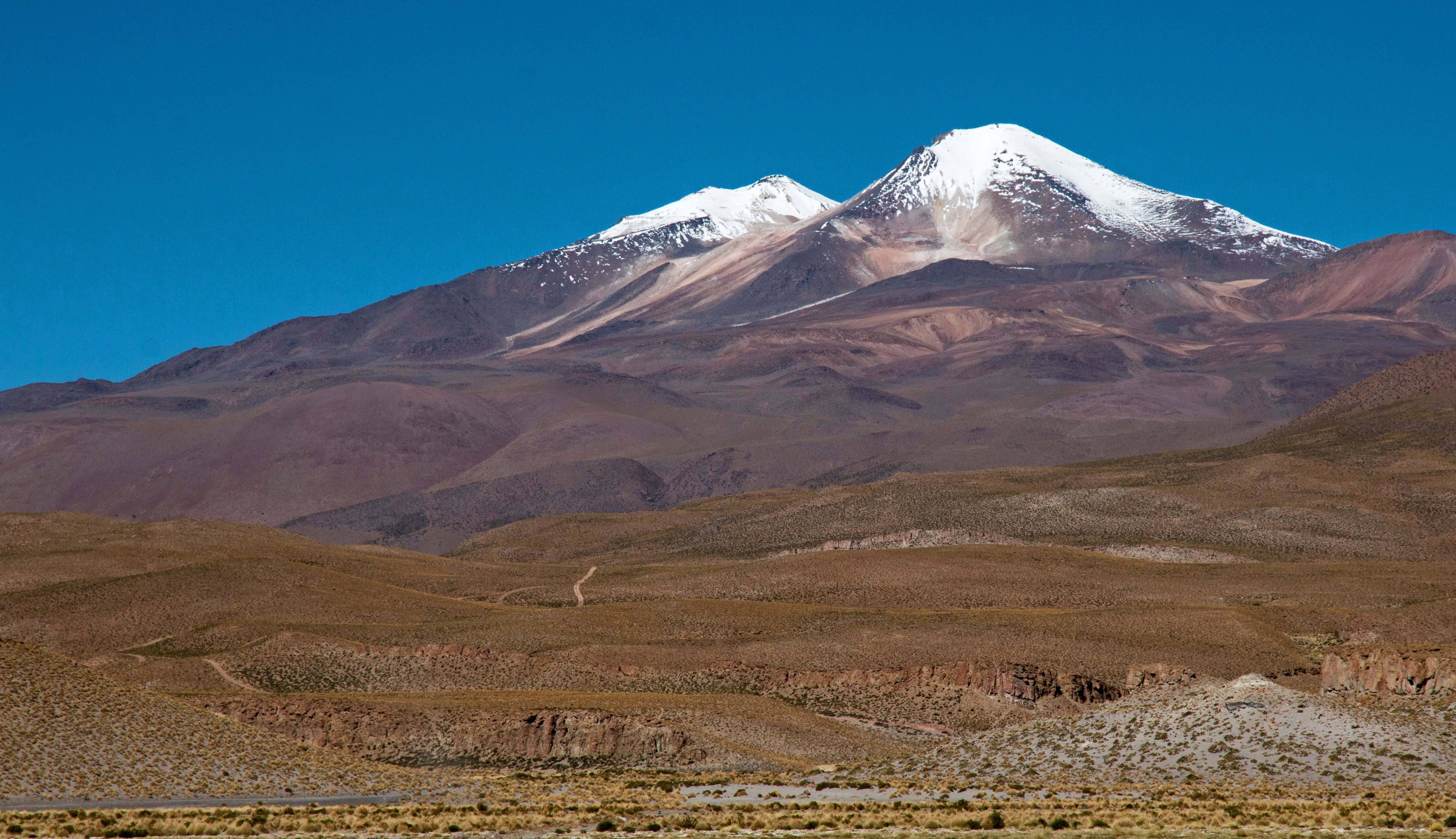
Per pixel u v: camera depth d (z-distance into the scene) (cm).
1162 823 8031
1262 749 9888
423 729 14000
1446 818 7869
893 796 9800
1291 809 8338
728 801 9850
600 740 13812
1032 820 8188
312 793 10075
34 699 10425
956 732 15762
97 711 10575
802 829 8250
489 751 13800
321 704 14262
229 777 10125
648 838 7956
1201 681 11969
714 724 14325
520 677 18700
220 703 14225
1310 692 12450
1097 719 11075
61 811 8625
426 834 8200
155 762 10081
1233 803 8694
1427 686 10769
